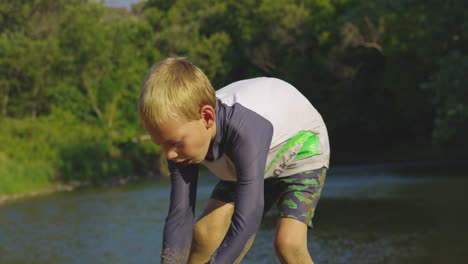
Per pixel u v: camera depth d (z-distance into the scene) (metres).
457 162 28.41
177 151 1.95
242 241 1.98
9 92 32.19
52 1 35.94
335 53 37.28
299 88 39.44
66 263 6.86
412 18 32.03
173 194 2.28
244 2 45.44
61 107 33.44
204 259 2.55
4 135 25.27
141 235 8.90
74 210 13.80
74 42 34.69
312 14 41.66
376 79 38.03
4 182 20.84
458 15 21.97
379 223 9.01
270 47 41.50
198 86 1.92
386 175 21.81
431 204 11.41
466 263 5.83
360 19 35.31
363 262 6.08
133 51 40.81
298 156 2.43
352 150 38.94
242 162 2.05
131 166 28.16
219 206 2.53
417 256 6.29
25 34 35.97
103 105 35.62
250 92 2.30
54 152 25.31
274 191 2.54
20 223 11.52
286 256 2.30
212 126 1.99
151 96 1.88
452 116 19.03
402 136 39.16
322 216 10.20
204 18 47.34
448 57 19.91
